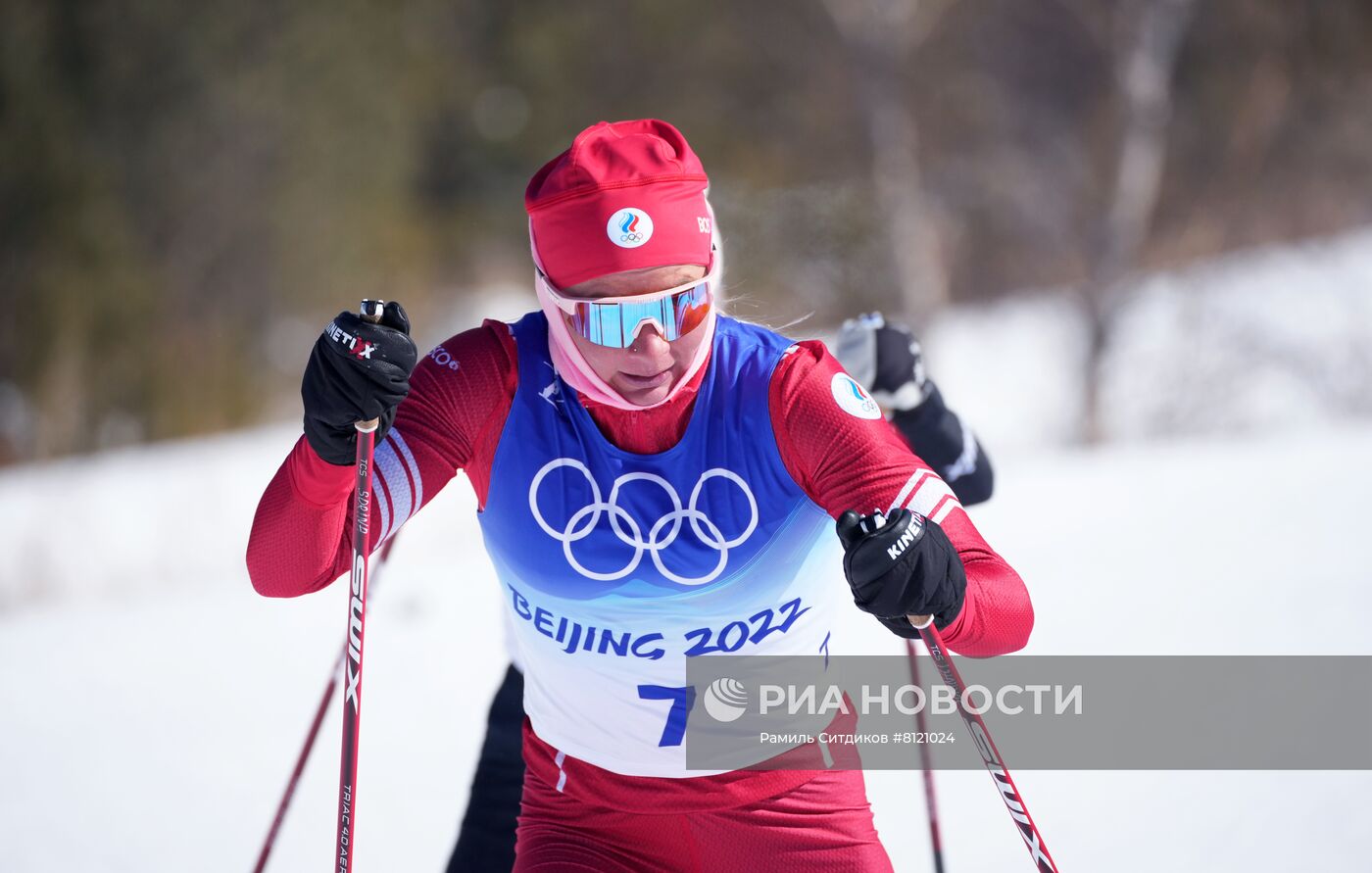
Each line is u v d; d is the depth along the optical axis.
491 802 8.56
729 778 7.23
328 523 6.86
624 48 71.19
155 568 32.59
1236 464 27.70
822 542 7.14
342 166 72.06
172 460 43.59
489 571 24.92
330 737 16.55
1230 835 11.44
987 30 57.59
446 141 79.06
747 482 6.82
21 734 17.73
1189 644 16.36
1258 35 60.78
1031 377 53.91
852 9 53.03
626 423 6.86
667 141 6.93
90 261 65.81
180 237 68.75
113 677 20.25
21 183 65.00
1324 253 56.22
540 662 7.38
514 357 7.04
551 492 6.88
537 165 76.56
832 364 7.01
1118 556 20.97
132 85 67.56
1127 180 52.00
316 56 70.94
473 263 78.88
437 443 6.95
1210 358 49.78
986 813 12.53
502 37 77.81
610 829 7.45
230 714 17.88
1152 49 51.81
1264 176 61.56
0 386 64.75
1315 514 22.02
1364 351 48.22
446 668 18.88
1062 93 57.50
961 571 6.38
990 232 63.19
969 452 8.69
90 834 13.96
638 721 7.20
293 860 12.91
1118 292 51.38
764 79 60.66
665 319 6.56
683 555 6.81
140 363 66.62
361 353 6.37
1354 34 60.66
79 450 64.12
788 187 56.91
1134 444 47.22
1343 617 16.59
